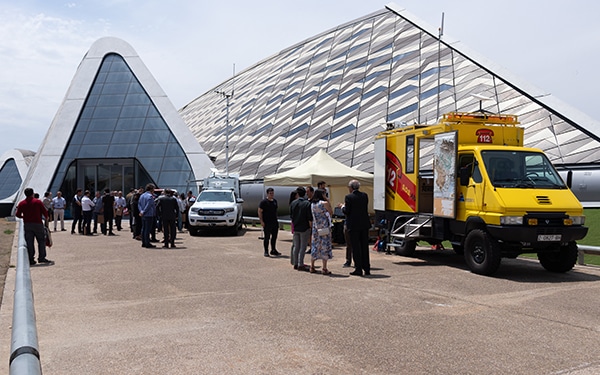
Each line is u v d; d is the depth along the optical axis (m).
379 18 55.41
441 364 5.27
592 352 5.65
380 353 5.63
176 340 6.15
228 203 21.42
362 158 32.59
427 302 8.17
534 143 27.78
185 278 10.51
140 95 36.25
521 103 30.95
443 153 12.09
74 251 15.38
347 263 12.20
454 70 37.16
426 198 13.53
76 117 35.25
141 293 8.98
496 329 6.57
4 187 70.75
